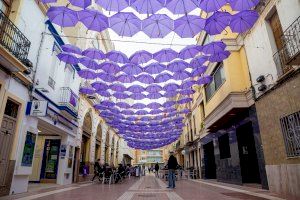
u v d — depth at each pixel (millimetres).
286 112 7586
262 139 9133
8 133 8039
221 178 14250
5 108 8125
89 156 19016
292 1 7355
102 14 6918
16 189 8375
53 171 13492
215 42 8641
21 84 8766
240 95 10922
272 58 8734
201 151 20031
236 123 12172
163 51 9242
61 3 12430
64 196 7656
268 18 9125
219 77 13688
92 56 9641
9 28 7832
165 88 12594
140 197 7652
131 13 6910
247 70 10906
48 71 11156
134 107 15453
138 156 69500
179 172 20219
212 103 14430
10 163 8008
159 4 6500
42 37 10391
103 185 13281
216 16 6836
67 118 13578
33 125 9641
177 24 7086
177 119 17766
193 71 10461
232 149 12641
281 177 7770
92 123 20000
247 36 10727
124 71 10438
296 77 7047
